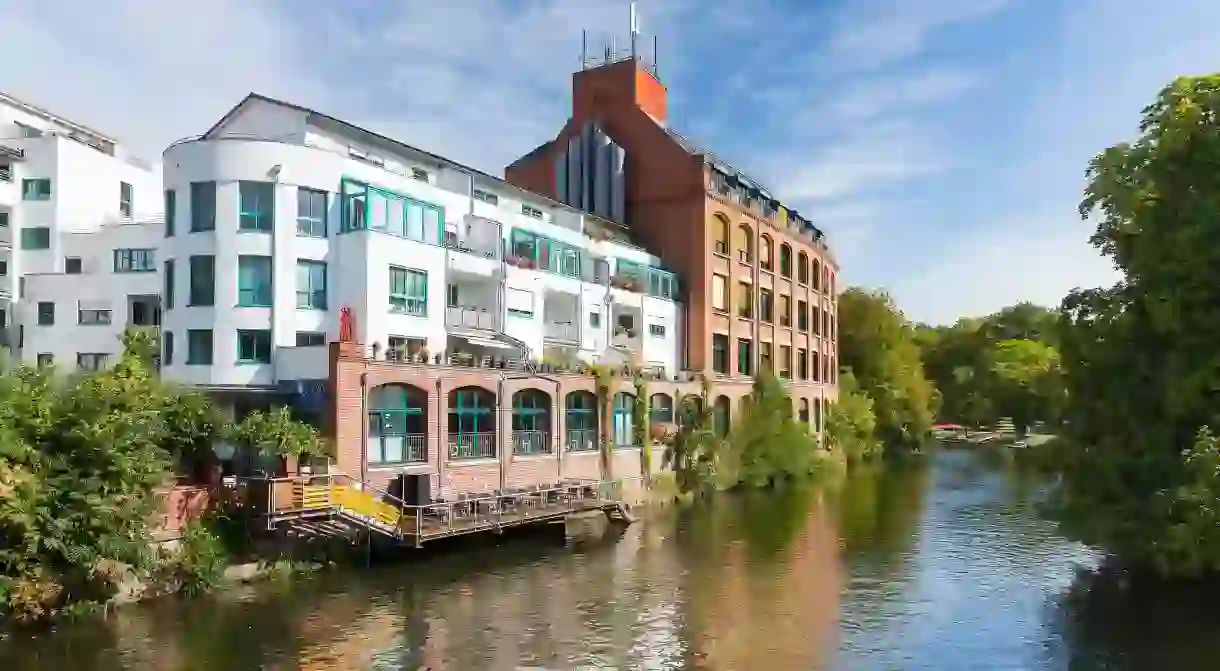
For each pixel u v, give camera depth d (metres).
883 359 79.56
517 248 40.34
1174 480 20.27
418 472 29.48
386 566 26.42
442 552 28.66
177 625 20.09
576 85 56.28
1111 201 22.56
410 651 18.92
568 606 22.86
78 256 45.50
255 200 31.83
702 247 51.88
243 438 24.75
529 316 40.09
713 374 50.69
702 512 40.12
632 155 54.16
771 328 59.06
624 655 19.00
